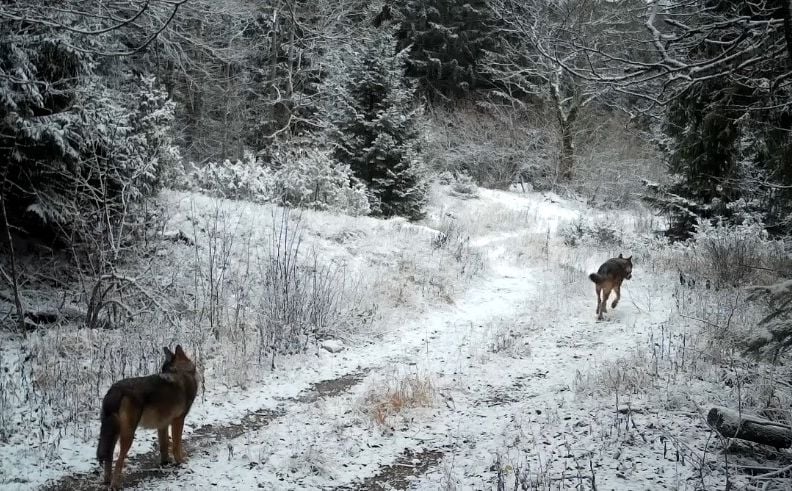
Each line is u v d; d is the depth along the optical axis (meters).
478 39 39.69
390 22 37.66
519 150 37.44
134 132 12.66
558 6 17.17
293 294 10.90
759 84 7.34
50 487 5.55
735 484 5.34
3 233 10.99
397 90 23.67
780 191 13.01
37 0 9.80
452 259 16.81
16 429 6.51
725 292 12.08
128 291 10.48
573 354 10.02
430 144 34.78
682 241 19.44
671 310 11.73
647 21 6.24
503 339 10.66
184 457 6.25
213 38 29.94
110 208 10.66
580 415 7.20
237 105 34.78
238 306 10.70
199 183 18.25
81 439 6.52
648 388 7.75
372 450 6.72
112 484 5.50
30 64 9.54
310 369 9.40
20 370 7.79
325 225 16.66
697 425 6.57
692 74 6.02
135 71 17.31
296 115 33.25
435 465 6.36
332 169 21.08
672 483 5.48
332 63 32.50
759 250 15.03
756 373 7.75
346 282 13.32
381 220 19.34
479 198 32.34
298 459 6.30
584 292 14.28
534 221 27.83
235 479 5.92
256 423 7.37
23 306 9.88
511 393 8.45
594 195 34.91
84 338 9.10
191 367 6.18
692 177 18.50
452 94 40.47
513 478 5.84
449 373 9.30
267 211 16.41
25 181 10.16
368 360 10.02
